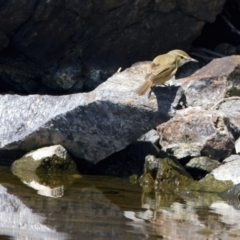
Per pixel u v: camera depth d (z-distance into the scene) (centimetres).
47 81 2669
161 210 1672
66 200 1739
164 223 1542
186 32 2641
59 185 1930
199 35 2789
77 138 2066
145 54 2648
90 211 1631
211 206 1744
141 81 2088
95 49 2616
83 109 1997
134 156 2133
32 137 2100
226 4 2912
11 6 2459
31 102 2158
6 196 1756
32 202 1702
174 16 2586
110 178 2062
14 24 2508
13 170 2078
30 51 2583
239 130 2208
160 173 1972
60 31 2552
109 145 2047
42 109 2122
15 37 2552
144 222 1547
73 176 2066
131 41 2612
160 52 2661
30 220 1531
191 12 2584
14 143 2127
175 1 2542
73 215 1589
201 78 2375
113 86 2011
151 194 1862
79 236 1417
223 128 2125
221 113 2180
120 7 2512
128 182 2016
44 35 2555
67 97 2077
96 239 1398
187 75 2456
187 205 1745
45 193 1814
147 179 1994
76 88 2672
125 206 1700
